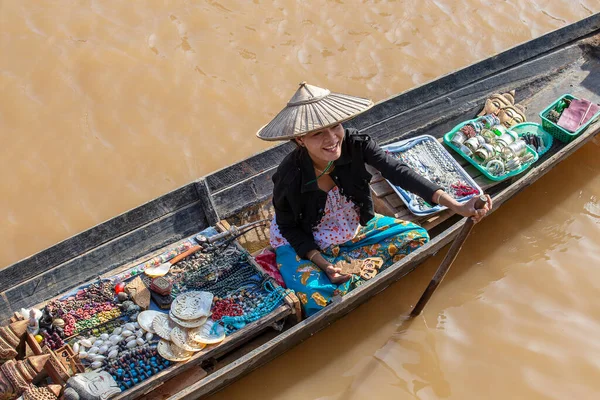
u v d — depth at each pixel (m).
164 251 3.75
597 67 5.39
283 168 3.26
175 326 3.28
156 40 5.95
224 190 4.16
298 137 3.01
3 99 5.36
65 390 2.92
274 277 3.59
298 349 3.82
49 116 5.28
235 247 3.73
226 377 3.21
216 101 5.48
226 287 3.55
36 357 2.95
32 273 3.68
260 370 3.72
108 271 3.81
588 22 5.52
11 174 4.87
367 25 6.28
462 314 4.02
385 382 3.70
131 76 5.61
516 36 6.23
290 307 3.41
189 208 4.05
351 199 3.43
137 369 3.13
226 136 5.21
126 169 4.95
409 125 4.80
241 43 5.99
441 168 4.38
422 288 4.16
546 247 4.39
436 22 6.35
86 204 4.72
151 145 5.12
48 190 4.79
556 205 4.68
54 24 6.01
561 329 3.89
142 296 3.40
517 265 4.28
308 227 3.50
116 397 3.02
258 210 4.22
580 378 3.63
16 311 3.56
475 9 6.52
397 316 4.01
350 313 3.99
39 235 4.52
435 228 4.30
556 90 5.23
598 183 4.84
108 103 5.40
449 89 4.96
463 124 4.64
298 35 6.12
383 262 3.65
